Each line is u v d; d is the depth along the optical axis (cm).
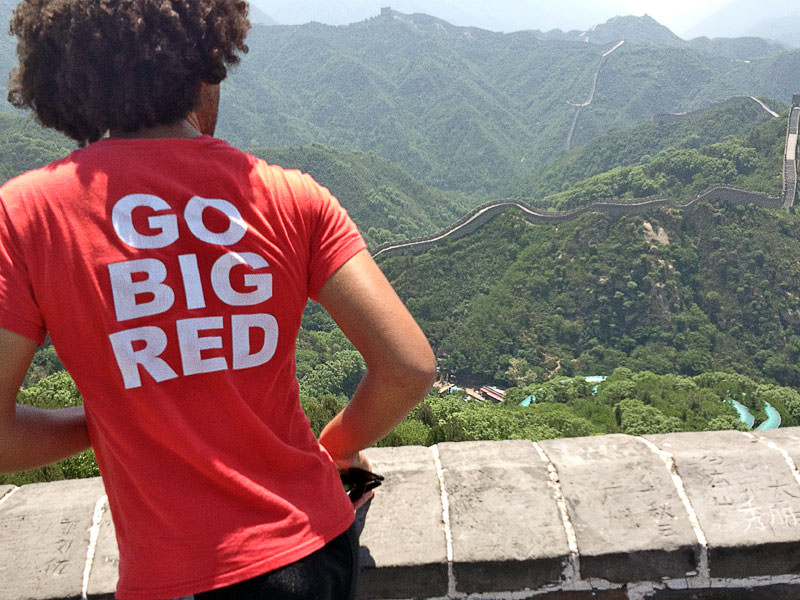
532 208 13138
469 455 296
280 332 147
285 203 148
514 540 256
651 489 273
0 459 146
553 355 11862
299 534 145
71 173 136
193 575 137
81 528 266
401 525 262
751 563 256
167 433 136
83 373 137
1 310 127
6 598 244
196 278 137
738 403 7881
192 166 143
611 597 256
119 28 137
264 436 145
